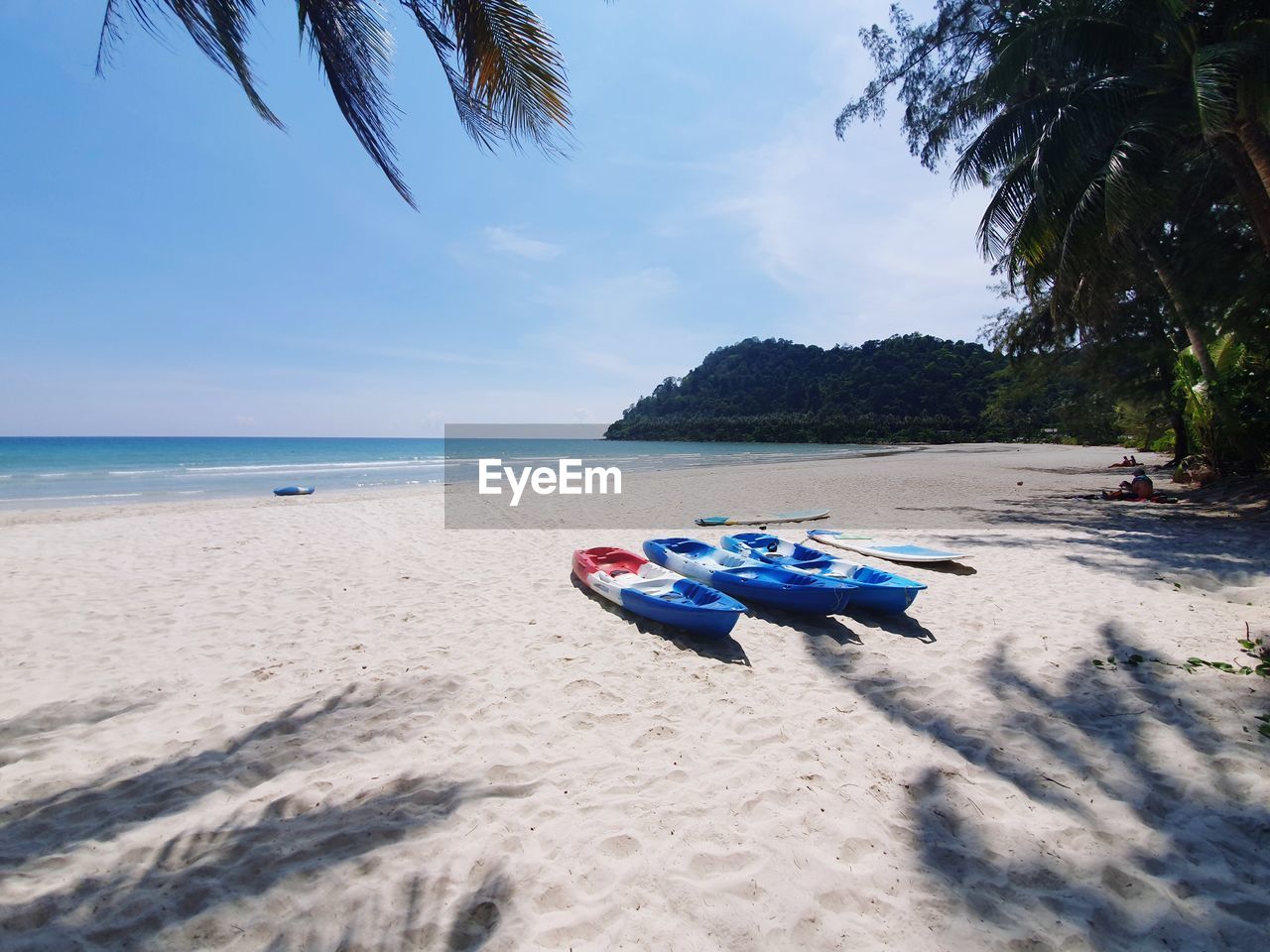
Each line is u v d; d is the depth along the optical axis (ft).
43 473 85.40
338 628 18.45
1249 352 39.17
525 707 13.28
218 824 9.13
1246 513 34.50
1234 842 8.64
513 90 16.83
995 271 44.42
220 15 14.48
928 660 15.71
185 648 16.72
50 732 12.05
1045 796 9.87
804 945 6.92
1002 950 6.85
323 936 7.01
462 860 8.31
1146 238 38.04
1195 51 25.44
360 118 16.65
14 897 7.55
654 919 7.29
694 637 17.67
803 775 10.51
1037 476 68.59
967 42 36.73
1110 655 15.56
